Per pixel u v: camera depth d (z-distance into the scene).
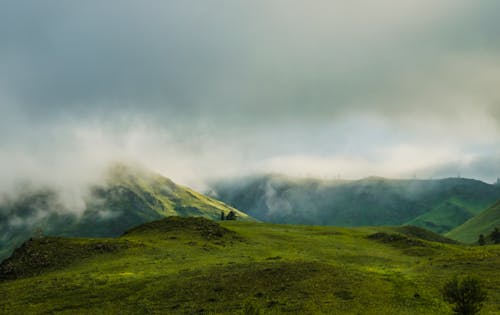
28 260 72.81
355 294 44.25
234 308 41.56
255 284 50.22
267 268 57.91
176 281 53.28
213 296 46.38
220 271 58.06
